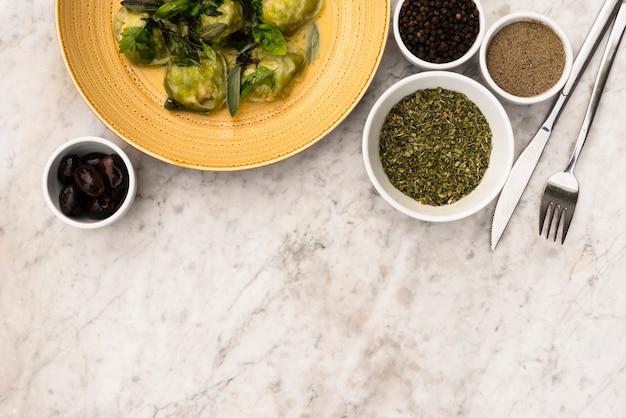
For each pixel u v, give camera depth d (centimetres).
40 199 70
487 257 69
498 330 69
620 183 69
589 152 69
